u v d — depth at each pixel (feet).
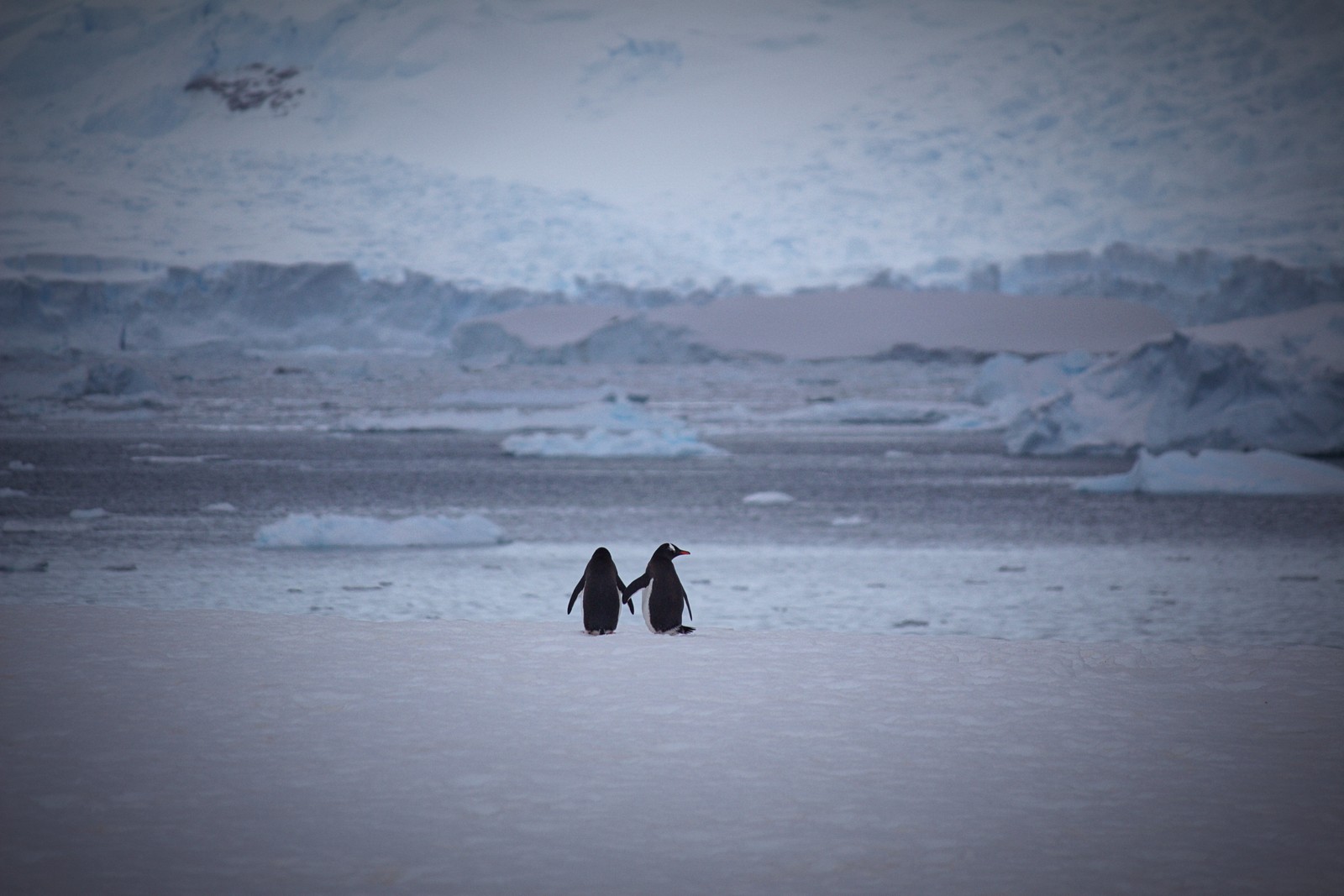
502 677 80.48
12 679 77.71
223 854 46.29
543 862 45.85
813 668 84.07
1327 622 183.11
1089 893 43.01
